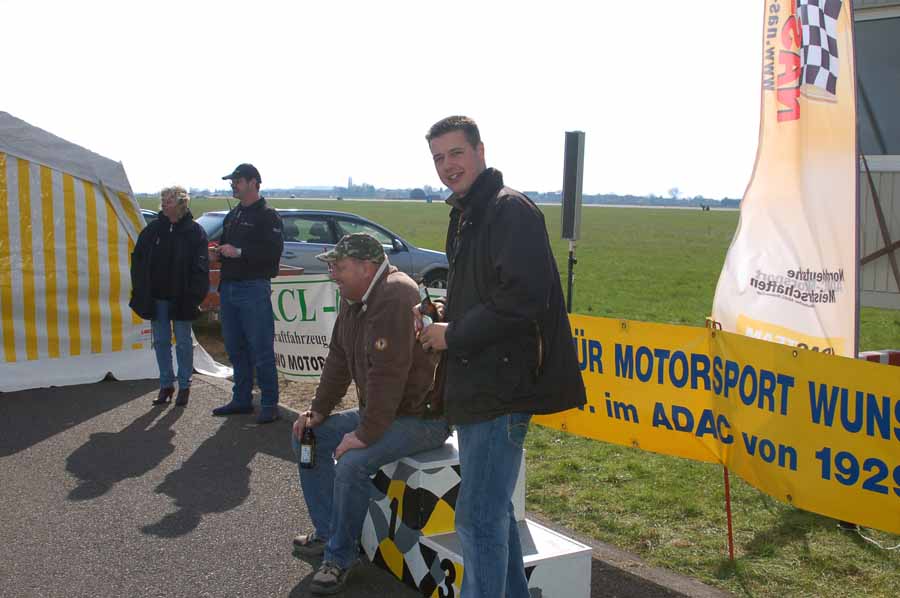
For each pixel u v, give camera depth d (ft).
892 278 22.31
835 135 16.87
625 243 138.82
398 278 12.94
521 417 9.91
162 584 12.91
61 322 26.71
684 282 71.97
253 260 21.71
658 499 17.13
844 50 16.71
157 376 28.19
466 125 9.86
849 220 16.58
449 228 10.63
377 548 13.83
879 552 14.47
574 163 22.40
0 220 25.48
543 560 11.79
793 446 12.75
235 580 13.08
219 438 20.85
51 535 14.73
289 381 28.66
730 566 13.83
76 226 26.73
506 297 9.29
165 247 23.59
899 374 11.43
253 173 21.91
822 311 16.98
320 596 12.61
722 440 14.24
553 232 175.32
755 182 18.61
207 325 41.19
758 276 18.42
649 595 12.71
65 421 22.38
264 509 16.08
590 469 19.31
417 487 12.60
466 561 10.10
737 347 13.62
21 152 25.61
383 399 12.50
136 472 18.21
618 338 15.85
